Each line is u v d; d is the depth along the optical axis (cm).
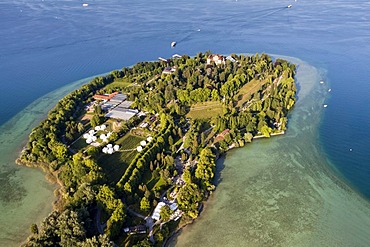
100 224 16100
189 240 15525
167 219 16450
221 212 17162
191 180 18488
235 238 15612
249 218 16762
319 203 17638
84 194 16788
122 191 17588
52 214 15650
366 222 16438
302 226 16225
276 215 16912
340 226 16212
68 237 14000
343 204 17562
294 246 15162
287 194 18312
